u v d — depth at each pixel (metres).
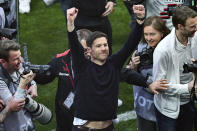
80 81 11.54
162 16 17.81
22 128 12.05
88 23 18.39
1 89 11.68
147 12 18.31
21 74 11.67
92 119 11.48
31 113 12.70
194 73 12.21
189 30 12.09
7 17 17.75
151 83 12.65
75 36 11.43
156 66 12.63
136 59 13.54
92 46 11.34
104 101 11.43
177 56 12.54
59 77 13.03
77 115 11.64
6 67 11.85
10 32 14.24
